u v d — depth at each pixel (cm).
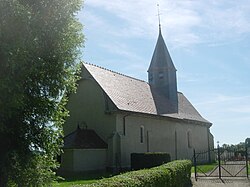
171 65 4019
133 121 2994
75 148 2519
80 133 2709
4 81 839
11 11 870
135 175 983
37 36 940
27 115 963
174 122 3650
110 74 3297
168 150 3466
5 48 851
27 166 973
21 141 973
